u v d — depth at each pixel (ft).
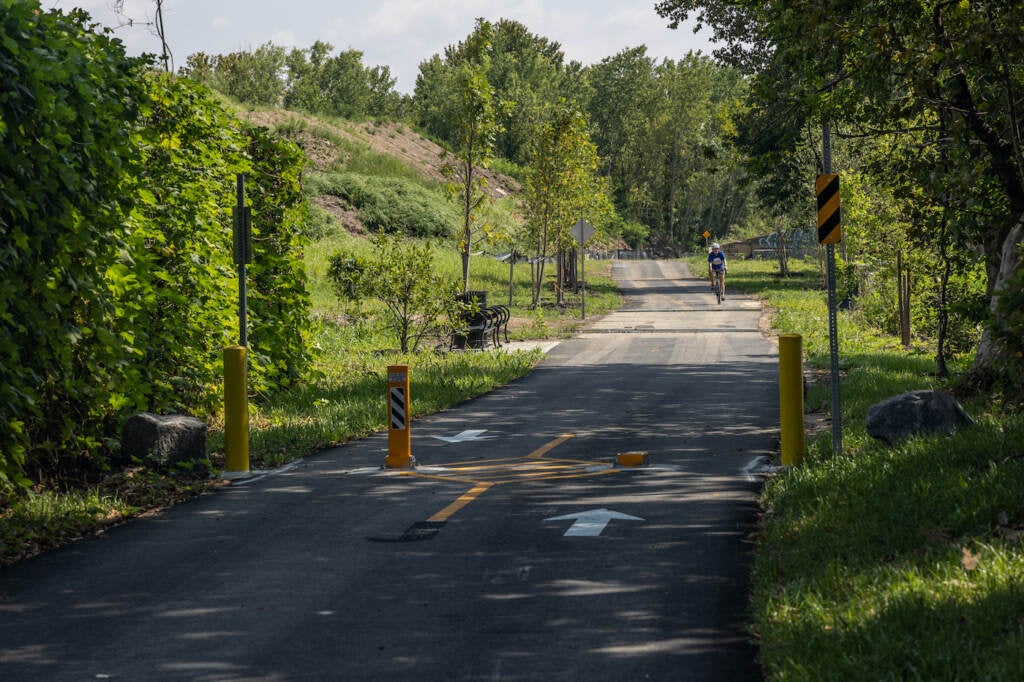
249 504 37.40
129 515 35.83
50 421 37.88
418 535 31.78
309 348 68.95
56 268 37.52
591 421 57.41
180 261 52.31
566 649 21.20
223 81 430.20
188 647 21.91
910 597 20.94
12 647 22.15
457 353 98.43
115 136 40.81
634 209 536.42
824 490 32.96
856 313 132.05
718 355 96.73
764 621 21.54
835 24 44.04
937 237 61.05
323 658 21.04
